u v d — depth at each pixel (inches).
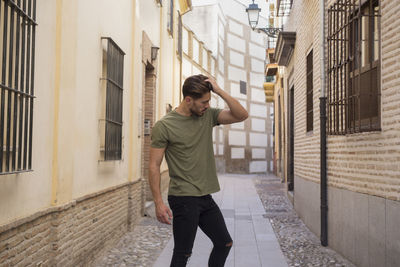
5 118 127.0
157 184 128.0
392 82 166.4
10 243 123.6
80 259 187.6
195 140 128.9
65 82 167.8
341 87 217.0
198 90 124.3
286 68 549.0
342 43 225.9
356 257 204.8
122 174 281.0
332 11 230.5
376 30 189.3
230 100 128.3
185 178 128.3
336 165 237.1
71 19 173.9
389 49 169.5
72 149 177.6
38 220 144.2
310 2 312.5
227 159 1330.0
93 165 213.5
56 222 156.9
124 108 285.1
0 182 119.3
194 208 126.9
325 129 255.1
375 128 178.9
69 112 173.3
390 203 166.1
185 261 128.6
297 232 298.5
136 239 270.7
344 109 221.8
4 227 117.5
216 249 133.3
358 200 201.5
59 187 162.7
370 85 192.2
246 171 1419.8
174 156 129.6
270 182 774.5
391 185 165.9
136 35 318.3
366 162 191.9
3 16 121.6
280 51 460.4
